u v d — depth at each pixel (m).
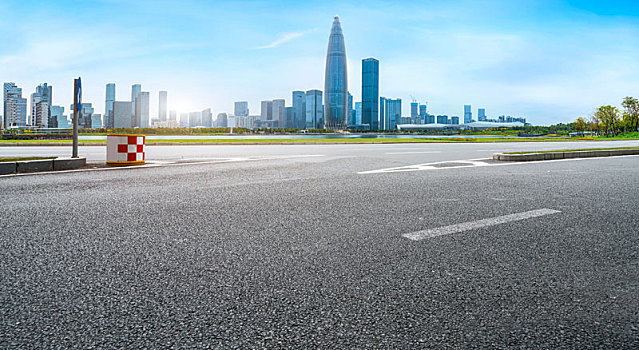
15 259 2.69
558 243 3.17
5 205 4.54
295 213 4.24
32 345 1.64
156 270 2.51
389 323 1.86
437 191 5.73
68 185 6.12
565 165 9.87
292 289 2.23
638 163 10.52
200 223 3.76
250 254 2.84
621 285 2.32
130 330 1.77
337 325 1.83
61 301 2.05
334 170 8.44
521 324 1.85
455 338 1.73
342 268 2.57
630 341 1.71
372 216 4.11
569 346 1.67
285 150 16.55
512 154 11.20
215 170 8.34
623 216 4.16
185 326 1.81
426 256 2.82
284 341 1.69
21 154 13.57
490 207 4.61
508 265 2.65
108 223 3.73
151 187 5.97
